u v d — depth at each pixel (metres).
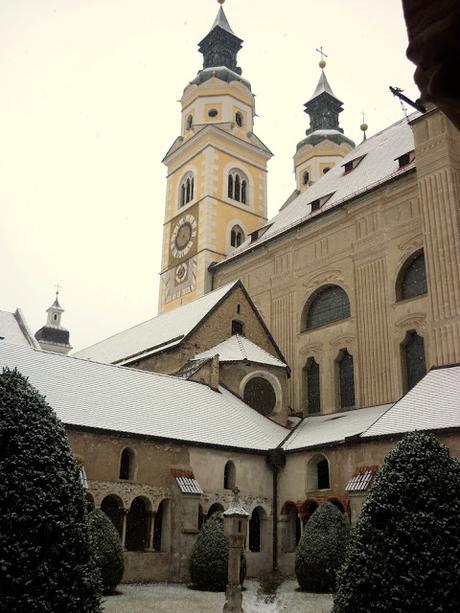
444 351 36.38
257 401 42.91
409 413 31.72
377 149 54.00
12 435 17.36
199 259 63.66
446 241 37.88
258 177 71.44
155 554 31.14
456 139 39.88
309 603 25.06
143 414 34.53
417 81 4.73
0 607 15.19
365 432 32.41
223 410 39.09
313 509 35.19
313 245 48.78
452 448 27.88
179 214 69.38
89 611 16.50
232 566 21.47
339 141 80.31
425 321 39.38
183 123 74.00
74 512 17.27
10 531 15.98
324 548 28.36
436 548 16.88
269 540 35.81
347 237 46.12
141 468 32.25
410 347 40.44
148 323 56.69
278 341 49.78
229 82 72.56
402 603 16.42
